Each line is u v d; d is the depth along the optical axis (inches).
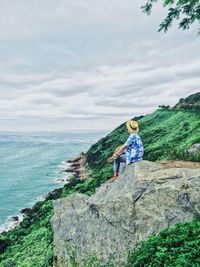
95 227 438.0
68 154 5118.1
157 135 2020.2
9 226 1496.1
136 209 405.4
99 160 2571.4
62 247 474.3
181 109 2721.5
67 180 2524.6
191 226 351.9
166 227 379.9
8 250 860.6
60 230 488.1
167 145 1364.4
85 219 455.8
